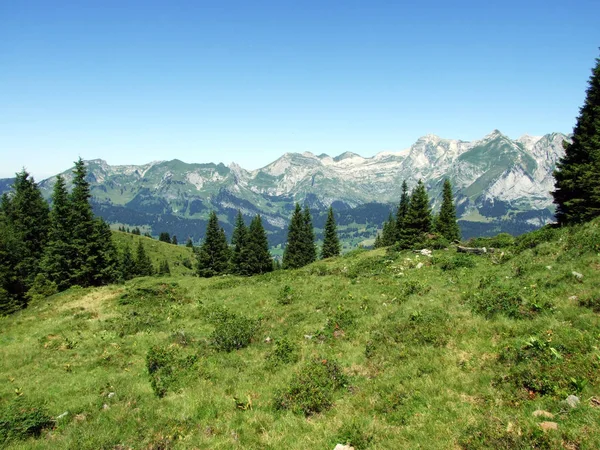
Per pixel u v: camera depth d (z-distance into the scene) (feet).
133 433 35.01
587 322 38.24
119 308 90.84
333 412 35.73
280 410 37.50
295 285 100.99
